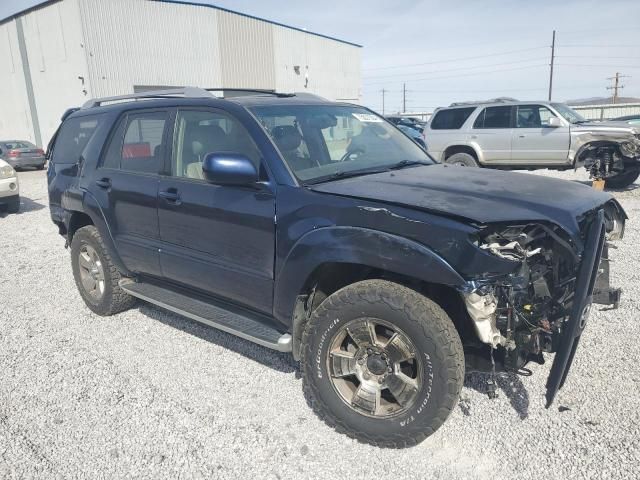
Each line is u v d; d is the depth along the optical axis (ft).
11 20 104.17
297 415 10.66
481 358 9.30
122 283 15.03
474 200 9.12
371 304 9.02
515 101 41.78
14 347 14.30
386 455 9.34
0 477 9.11
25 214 36.78
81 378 12.44
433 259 8.30
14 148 77.05
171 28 99.45
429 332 8.52
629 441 9.34
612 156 36.96
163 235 12.92
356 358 9.57
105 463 9.41
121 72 92.99
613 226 11.13
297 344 10.52
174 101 13.17
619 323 14.19
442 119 45.09
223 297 11.97
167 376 12.41
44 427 10.53
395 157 12.91
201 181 11.95
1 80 116.57
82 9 86.94
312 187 10.18
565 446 9.32
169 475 9.05
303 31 131.85
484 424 10.09
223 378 12.23
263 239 10.49
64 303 17.69
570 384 11.28
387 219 8.84
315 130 12.07
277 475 8.97
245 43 115.03
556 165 40.01
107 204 14.44
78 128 16.89
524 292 8.64
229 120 11.69
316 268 9.67
